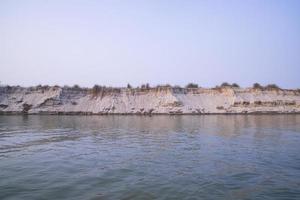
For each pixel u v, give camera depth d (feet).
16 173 64.28
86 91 353.51
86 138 126.00
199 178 60.13
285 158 80.69
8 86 340.80
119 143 111.04
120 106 331.77
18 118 253.44
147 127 178.60
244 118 261.44
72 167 70.28
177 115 307.58
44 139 121.60
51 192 51.08
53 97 328.08
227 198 48.11
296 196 49.16
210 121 226.99
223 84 395.55
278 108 341.00
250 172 65.05
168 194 50.08
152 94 354.95
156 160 78.69
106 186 54.60
